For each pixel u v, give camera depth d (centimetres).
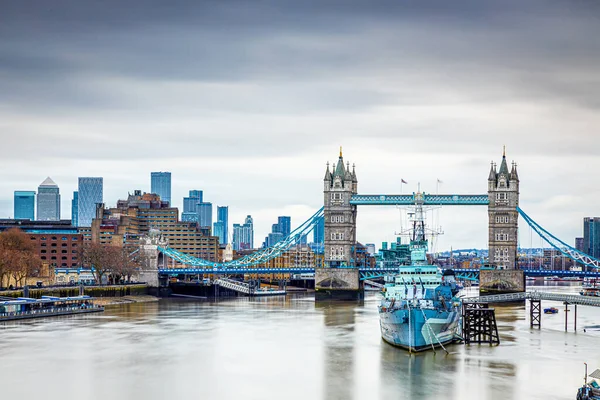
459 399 17175
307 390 18050
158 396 17750
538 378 18862
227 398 17525
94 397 17700
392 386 18262
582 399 16300
